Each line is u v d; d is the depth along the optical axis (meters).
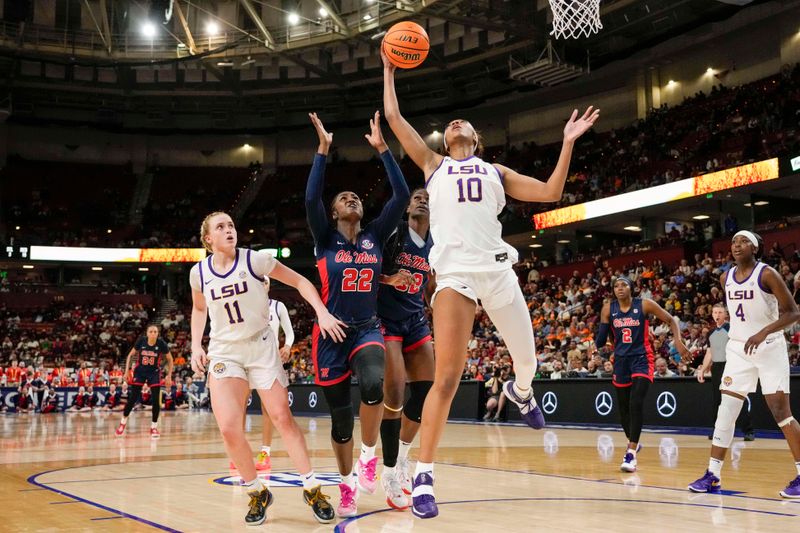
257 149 39.25
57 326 31.16
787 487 4.97
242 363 4.30
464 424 15.20
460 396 17.16
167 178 38.41
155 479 6.18
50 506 4.69
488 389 16.67
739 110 24.84
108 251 33.47
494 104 33.94
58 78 32.88
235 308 4.26
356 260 4.53
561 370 16.09
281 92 33.97
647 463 7.36
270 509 4.54
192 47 28.98
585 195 26.20
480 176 4.08
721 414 5.32
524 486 5.58
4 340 29.42
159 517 4.27
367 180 36.16
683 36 27.80
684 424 13.09
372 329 4.49
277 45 29.16
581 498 4.91
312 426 14.83
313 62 31.06
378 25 26.56
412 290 5.00
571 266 25.14
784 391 5.18
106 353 29.39
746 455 8.16
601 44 26.94
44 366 27.56
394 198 4.69
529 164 31.86
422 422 3.97
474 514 4.25
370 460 5.00
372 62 30.80
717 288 17.78
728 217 21.84
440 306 3.98
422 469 3.96
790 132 21.84
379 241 4.65
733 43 27.47
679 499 4.86
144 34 30.22
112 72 33.00
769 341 5.22
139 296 33.88
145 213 36.28
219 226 4.28
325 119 36.28
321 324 4.18
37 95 34.59
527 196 4.14
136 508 4.60
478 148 4.51
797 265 17.70
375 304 4.60
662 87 29.95
